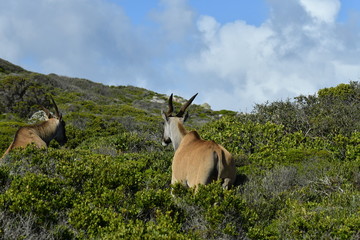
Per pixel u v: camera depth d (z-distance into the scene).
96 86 117.81
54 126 26.20
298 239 12.68
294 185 18.69
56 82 103.56
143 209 13.59
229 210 13.19
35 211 12.01
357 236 12.32
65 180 16.00
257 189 17.02
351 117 30.34
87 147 32.53
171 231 11.19
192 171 14.66
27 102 67.50
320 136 28.11
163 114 17.97
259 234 12.57
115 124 49.97
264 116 32.16
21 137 23.03
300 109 32.09
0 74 100.38
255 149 25.00
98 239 11.59
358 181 17.92
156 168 22.36
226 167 14.51
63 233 11.54
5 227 11.07
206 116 83.06
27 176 14.41
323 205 15.29
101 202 13.94
